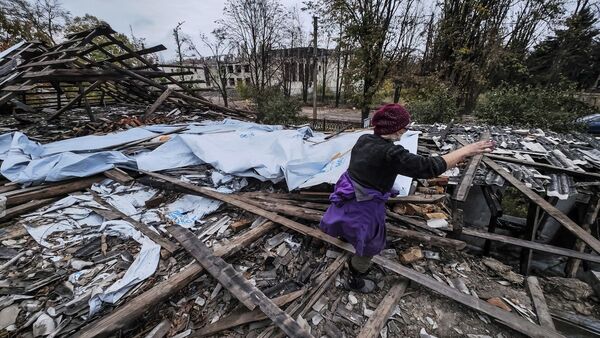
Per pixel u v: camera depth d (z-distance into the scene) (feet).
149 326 5.95
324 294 7.10
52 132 19.95
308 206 10.27
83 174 11.53
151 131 19.57
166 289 6.18
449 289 7.09
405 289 7.39
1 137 14.10
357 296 7.11
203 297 6.71
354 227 5.97
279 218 9.30
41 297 6.21
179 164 13.57
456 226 9.72
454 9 35.50
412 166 4.94
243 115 36.22
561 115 26.45
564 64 48.03
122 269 7.18
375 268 8.06
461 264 8.55
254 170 12.31
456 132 19.86
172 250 7.76
